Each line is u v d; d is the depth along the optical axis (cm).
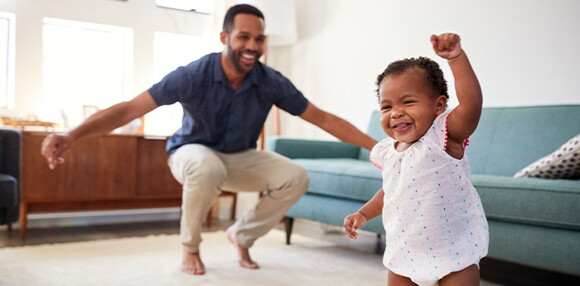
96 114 218
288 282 226
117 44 409
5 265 243
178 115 420
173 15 419
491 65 322
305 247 302
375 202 149
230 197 434
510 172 272
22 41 362
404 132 129
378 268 255
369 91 393
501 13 316
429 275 129
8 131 264
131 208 353
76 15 379
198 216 238
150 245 298
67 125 361
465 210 129
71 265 246
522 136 273
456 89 121
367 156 351
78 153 327
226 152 259
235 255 277
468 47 334
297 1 455
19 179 266
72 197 326
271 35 430
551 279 245
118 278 226
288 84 253
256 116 254
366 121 395
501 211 210
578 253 191
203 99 240
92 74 402
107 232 350
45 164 317
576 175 213
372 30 392
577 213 189
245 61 236
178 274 235
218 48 429
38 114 369
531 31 302
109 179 337
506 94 315
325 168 286
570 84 285
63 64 390
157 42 425
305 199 298
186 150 245
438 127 127
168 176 361
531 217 202
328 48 428
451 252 128
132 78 405
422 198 129
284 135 472
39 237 326
